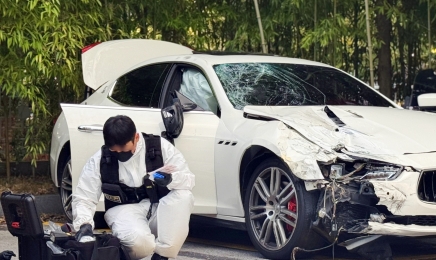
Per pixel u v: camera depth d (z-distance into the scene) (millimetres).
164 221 5070
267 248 6254
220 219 6676
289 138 6035
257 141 6211
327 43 9375
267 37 10172
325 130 6098
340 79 7641
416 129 6219
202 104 7051
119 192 5102
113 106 7605
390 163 5723
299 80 7367
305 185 5852
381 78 10422
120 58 8805
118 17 10281
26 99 9695
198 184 6746
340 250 6672
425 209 5711
